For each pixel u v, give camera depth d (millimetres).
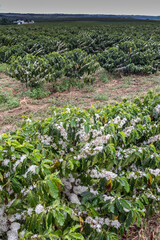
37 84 7863
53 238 1771
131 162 2664
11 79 9648
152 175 2535
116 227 2301
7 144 1955
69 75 8531
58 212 1771
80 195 2447
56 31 24172
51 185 1812
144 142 3137
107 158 2516
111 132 2652
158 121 3350
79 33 20672
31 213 1980
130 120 3039
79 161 2381
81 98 7469
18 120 5918
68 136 2576
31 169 1937
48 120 2605
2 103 6965
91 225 2180
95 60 10070
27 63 7902
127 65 9734
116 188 2297
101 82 9289
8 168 1951
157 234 2672
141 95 7379
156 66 10508
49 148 2510
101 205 2359
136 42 13195
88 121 2535
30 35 18516
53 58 8406
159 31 22453
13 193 2045
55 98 7457
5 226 2047
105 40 15711
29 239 1891
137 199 2324
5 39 15266
